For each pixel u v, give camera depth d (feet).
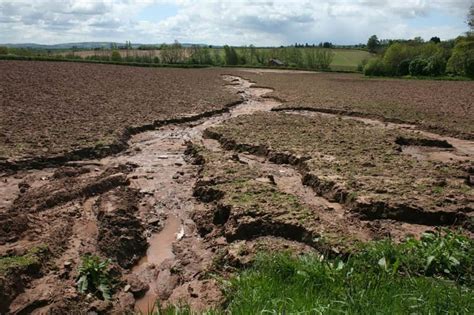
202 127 60.18
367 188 31.50
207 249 24.93
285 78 155.43
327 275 18.16
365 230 26.30
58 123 53.67
